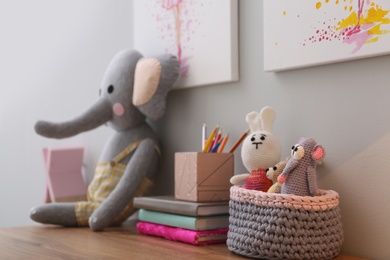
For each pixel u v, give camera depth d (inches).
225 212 39.6
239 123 43.4
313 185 32.7
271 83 40.8
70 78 68.7
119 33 59.4
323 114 37.2
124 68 49.8
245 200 34.0
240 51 43.3
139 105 48.3
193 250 36.4
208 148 41.8
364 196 34.7
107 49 61.6
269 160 36.3
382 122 33.9
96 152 62.8
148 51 52.7
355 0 34.6
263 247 32.4
